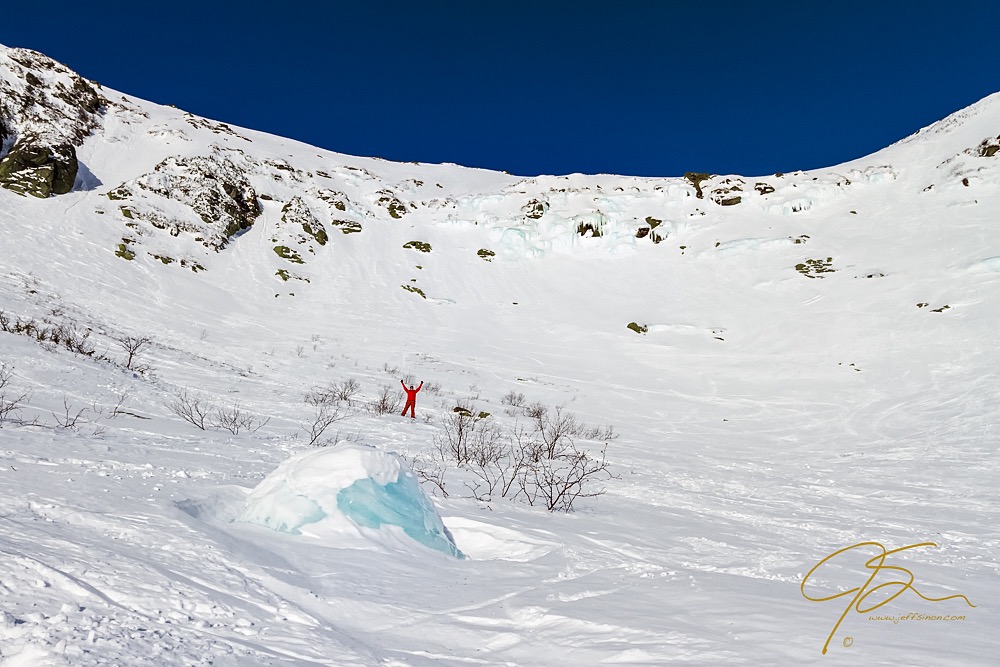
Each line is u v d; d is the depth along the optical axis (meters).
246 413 13.76
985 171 48.59
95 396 11.33
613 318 40.50
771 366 31.09
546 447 14.77
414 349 31.94
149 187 44.72
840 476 13.32
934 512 9.16
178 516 4.29
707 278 45.44
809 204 53.88
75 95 54.31
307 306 37.81
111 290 29.92
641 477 11.77
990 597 4.10
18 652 1.99
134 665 2.04
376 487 5.29
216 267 40.09
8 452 5.63
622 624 3.10
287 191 55.66
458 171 85.19
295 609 3.06
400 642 2.95
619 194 61.22
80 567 2.91
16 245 30.44
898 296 35.69
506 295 44.97
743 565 4.98
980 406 21.80
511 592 3.88
